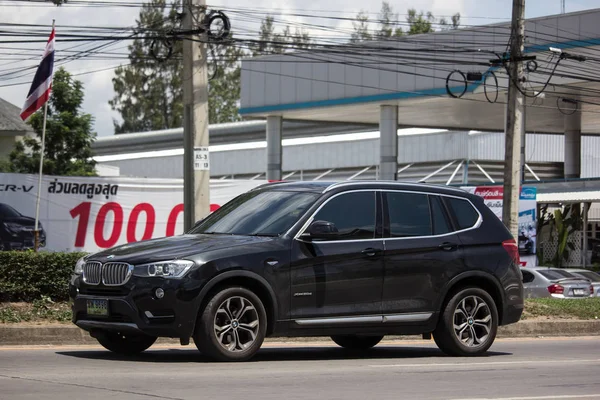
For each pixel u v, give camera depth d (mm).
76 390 13648
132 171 114375
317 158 102125
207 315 16844
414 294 19203
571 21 61219
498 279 20359
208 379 15188
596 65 60312
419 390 14789
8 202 37375
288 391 14188
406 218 19500
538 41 62375
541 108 74188
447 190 20375
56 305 25734
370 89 68500
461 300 19859
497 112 74812
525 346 24344
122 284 16859
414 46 66250
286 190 19438
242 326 17328
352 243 18562
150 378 15148
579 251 64375
